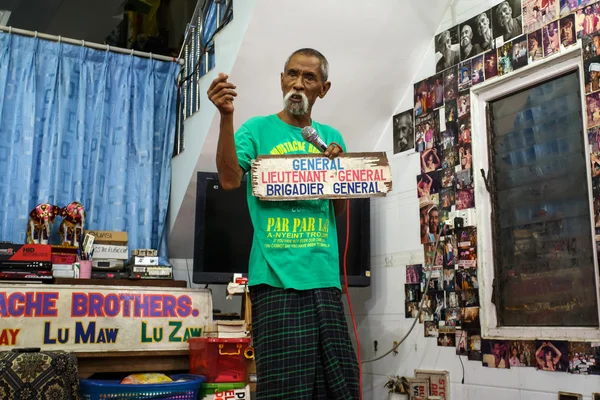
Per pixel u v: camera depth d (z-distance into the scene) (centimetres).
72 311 312
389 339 371
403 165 378
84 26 542
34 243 365
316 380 157
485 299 312
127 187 426
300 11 333
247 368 319
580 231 276
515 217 309
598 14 273
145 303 331
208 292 350
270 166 164
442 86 355
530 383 281
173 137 448
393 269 374
